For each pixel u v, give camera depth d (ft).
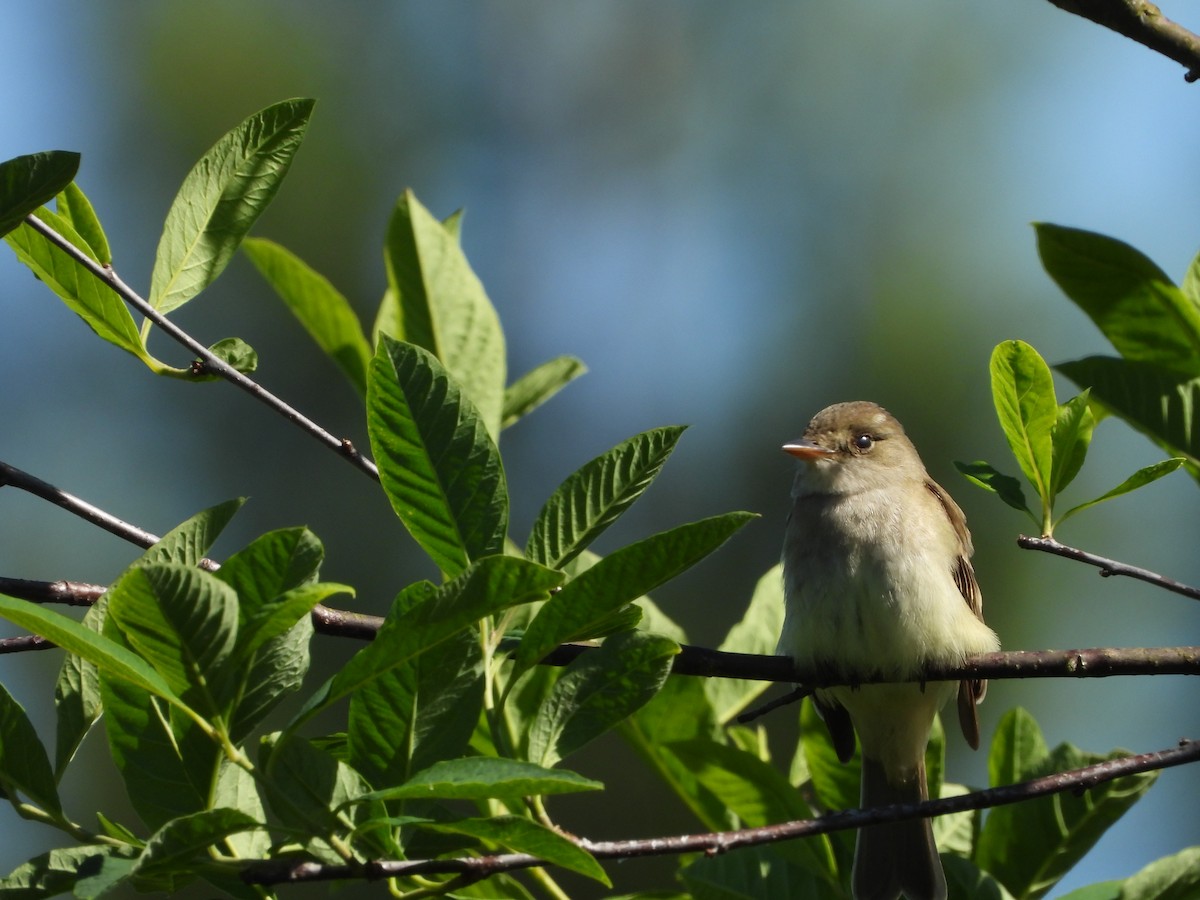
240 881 17.21
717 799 25.35
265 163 22.31
